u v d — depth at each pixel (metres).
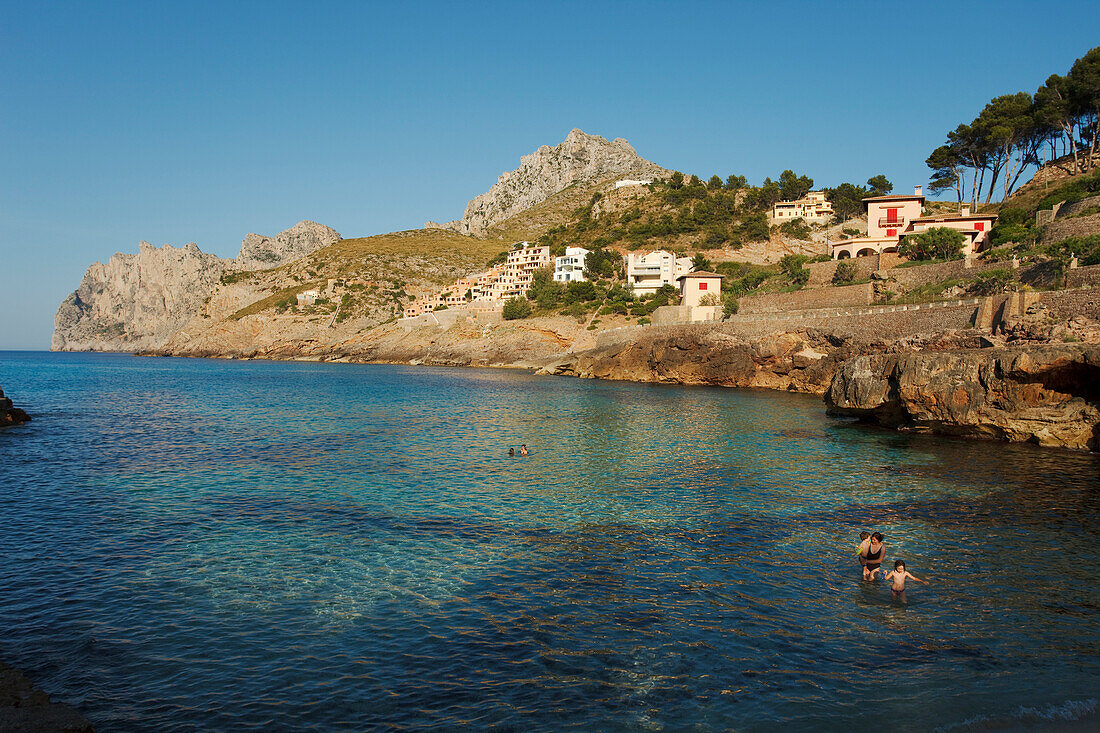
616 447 45.84
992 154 120.50
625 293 161.50
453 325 192.25
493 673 16.12
